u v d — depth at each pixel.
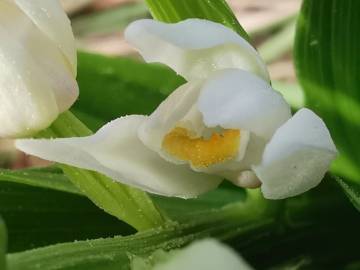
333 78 0.06
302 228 0.06
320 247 0.06
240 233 0.05
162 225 0.05
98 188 0.05
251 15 0.11
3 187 0.06
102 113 0.07
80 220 0.06
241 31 0.05
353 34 0.06
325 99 0.06
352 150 0.06
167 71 0.07
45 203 0.06
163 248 0.05
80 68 0.07
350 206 0.06
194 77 0.05
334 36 0.06
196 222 0.05
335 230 0.06
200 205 0.06
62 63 0.05
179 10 0.05
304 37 0.06
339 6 0.05
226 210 0.05
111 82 0.07
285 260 0.06
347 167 0.06
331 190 0.06
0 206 0.06
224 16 0.05
